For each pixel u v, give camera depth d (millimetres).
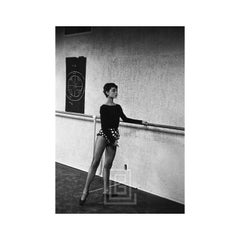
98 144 3654
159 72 3766
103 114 3639
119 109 3699
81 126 4699
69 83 4762
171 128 3621
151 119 3859
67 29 4711
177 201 3715
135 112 4000
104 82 4312
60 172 4645
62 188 4062
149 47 3838
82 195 3654
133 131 4070
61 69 4859
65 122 4914
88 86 4516
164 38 3715
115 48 4168
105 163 3807
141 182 4031
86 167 4672
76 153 4797
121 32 4094
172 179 3748
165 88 3729
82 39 4543
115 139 3666
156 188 3891
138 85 3957
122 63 4105
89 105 4516
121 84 4133
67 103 4820
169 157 3762
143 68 3902
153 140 3887
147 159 3951
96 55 4391
